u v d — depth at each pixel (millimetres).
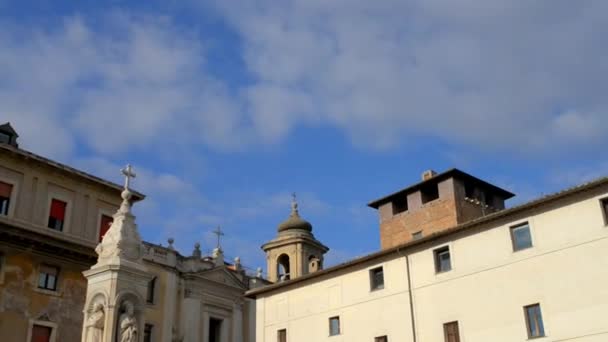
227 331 52125
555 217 31375
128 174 22328
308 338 40812
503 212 32844
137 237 21047
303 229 62344
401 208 47531
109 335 18734
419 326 35312
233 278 54219
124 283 19688
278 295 43812
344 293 39875
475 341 32656
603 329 28375
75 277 41344
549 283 30688
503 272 32562
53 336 39000
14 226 38344
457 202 43219
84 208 43375
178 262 50188
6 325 36938
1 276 37500
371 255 38531
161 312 46750
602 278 29031
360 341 37906
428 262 36031
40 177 41531
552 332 29922
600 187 29922
